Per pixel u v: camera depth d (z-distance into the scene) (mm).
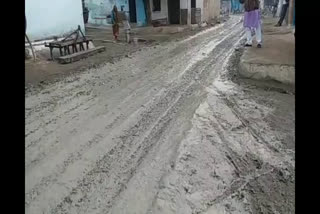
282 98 7117
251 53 9977
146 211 3586
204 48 14086
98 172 4324
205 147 4980
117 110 6539
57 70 9906
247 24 11141
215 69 9898
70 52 12719
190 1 25078
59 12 14062
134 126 5754
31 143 5059
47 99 7199
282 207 3635
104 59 11836
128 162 4566
